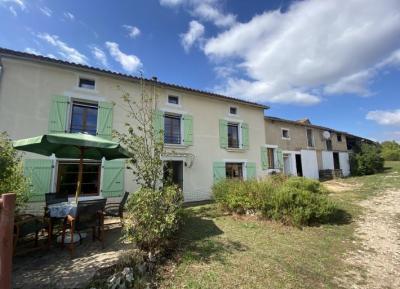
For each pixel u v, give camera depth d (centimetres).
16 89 754
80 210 425
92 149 582
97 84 913
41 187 738
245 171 1342
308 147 1939
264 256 444
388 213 797
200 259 416
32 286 291
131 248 422
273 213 702
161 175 583
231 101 1339
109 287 300
